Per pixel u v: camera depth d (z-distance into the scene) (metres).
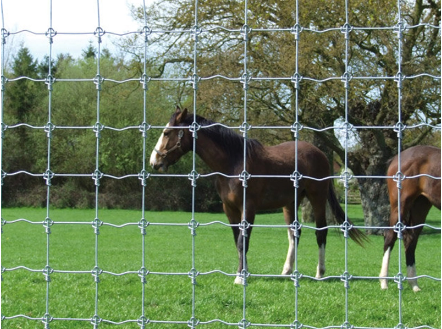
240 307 6.03
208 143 7.68
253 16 15.32
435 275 9.75
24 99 34.47
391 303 6.25
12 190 34.03
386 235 7.71
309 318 5.56
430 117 18.23
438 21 17.98
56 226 20.95
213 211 33.56
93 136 32.59
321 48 15.47
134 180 33.00
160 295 6.57
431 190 7.23
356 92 16.22
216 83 16.30
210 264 10.49
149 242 15.91
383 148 19.42
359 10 15.45
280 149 8.33
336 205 8.98
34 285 7.25
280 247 14.83
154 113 25.09
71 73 34.59
